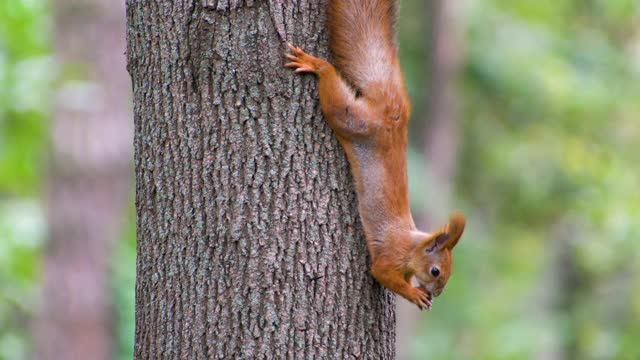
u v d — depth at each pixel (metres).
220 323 6.45
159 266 6.63
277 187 6.46
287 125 6.50
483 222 25.61
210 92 6.46
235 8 6.42
